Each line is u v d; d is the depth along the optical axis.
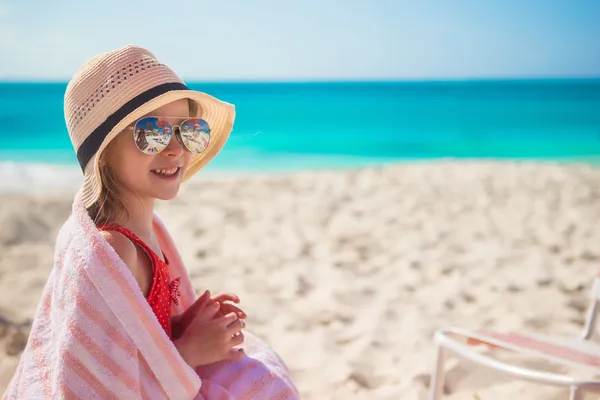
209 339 1.75
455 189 9.20
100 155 1.69
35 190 9.27
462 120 31.64
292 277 4.99
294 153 17.42
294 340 3.77
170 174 1.79
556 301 4.49
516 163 13.14
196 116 1.98
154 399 1.62
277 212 7.52
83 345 1.55
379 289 4.77
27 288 4.60
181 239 6.15
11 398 1.77
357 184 9.70
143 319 1.58
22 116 28.70
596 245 6.00
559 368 3.40
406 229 6.70
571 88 67.50
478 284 4.89
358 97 52.22
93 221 1.72
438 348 2.52
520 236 6.41
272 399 1.75
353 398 3.10
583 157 16.67
